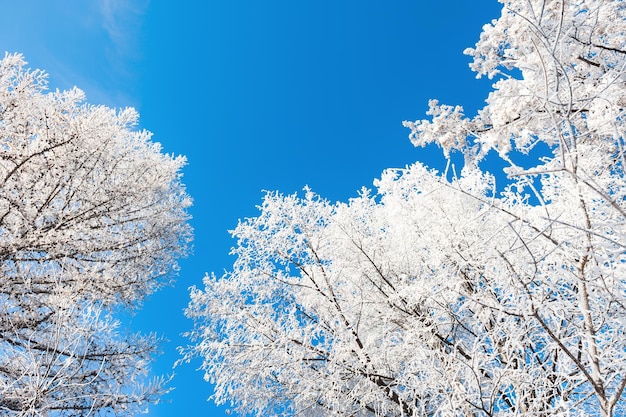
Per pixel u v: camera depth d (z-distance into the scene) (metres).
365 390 5.26
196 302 6.09
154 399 6.01
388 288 5.52
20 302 5.96
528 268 2.66
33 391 4.12
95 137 6.50
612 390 3.46
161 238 8.47
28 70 5.84
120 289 7.37
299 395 5.66
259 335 5.89
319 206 6.25
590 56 3.38
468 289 4.27
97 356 6.18
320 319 5.80
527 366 3.38
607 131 2.49
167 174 8.38
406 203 5.41
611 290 2.49
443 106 3.46
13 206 5.91
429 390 3.95
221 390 5.73
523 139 2.93
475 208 5.10
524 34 2.84
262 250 6.25
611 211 2.39
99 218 7.42
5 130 5.84
